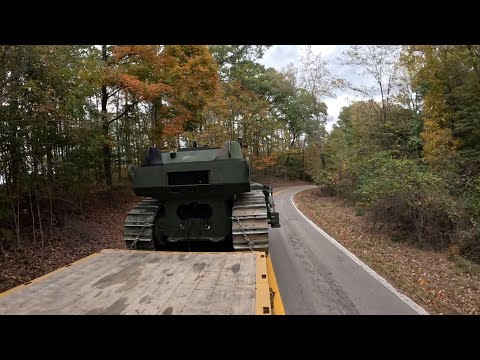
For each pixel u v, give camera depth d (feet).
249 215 16.24
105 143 38.68
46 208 31.73
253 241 15.87
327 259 24.21
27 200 30.50
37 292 8.91
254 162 111.24
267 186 27.96
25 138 25.66
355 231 35.19
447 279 19.94
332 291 17.47
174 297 8.62
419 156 57.16
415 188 29.55
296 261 23.66
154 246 17.69
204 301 8.36
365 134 68.44
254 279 9.80
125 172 53.98
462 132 50.80
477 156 43.88
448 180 35.42
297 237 32.71
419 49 56.08
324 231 35.99
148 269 10.86
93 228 32.96
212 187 16.53
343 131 89.51
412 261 23.71
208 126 56.59
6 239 24.97
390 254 25.75
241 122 93.15
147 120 50.21
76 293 8.88
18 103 23.41
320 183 82.02
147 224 17.44
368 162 54.08
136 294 8.82
